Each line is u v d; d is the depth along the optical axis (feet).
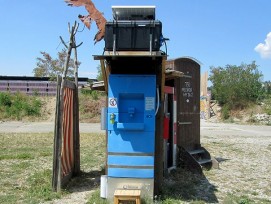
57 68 101.24
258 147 39.40
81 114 80.94
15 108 83.15
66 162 21.06
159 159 18.47
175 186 20.57
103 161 28.89
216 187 21.34
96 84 22.63
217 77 101.81
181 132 26.27
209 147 38.78
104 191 17.51
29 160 28.89
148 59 17.93
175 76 21.90
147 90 17.13
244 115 94.68
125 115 17.28
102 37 18.34
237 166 28.12
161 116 18.42
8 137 44.62
